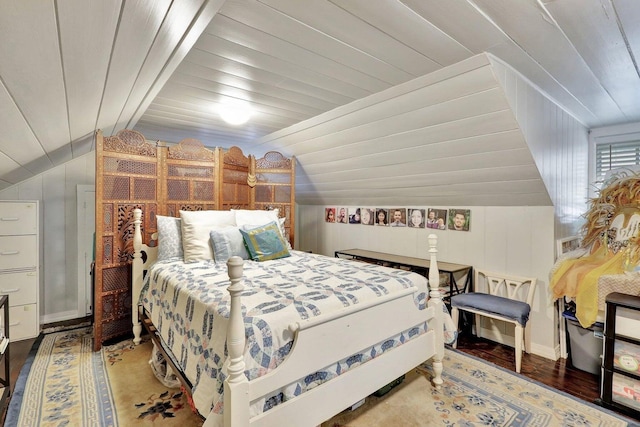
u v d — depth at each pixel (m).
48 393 2.11
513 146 2.28
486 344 2.96
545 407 2.00
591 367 2.43
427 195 3.37
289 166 3.88
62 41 0.86
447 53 1.79
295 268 2.49
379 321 1.83
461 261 3.26
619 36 1.56
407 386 2.24
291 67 1.97
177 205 3.23
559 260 2.61
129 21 0.94
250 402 1.31
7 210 2.87
